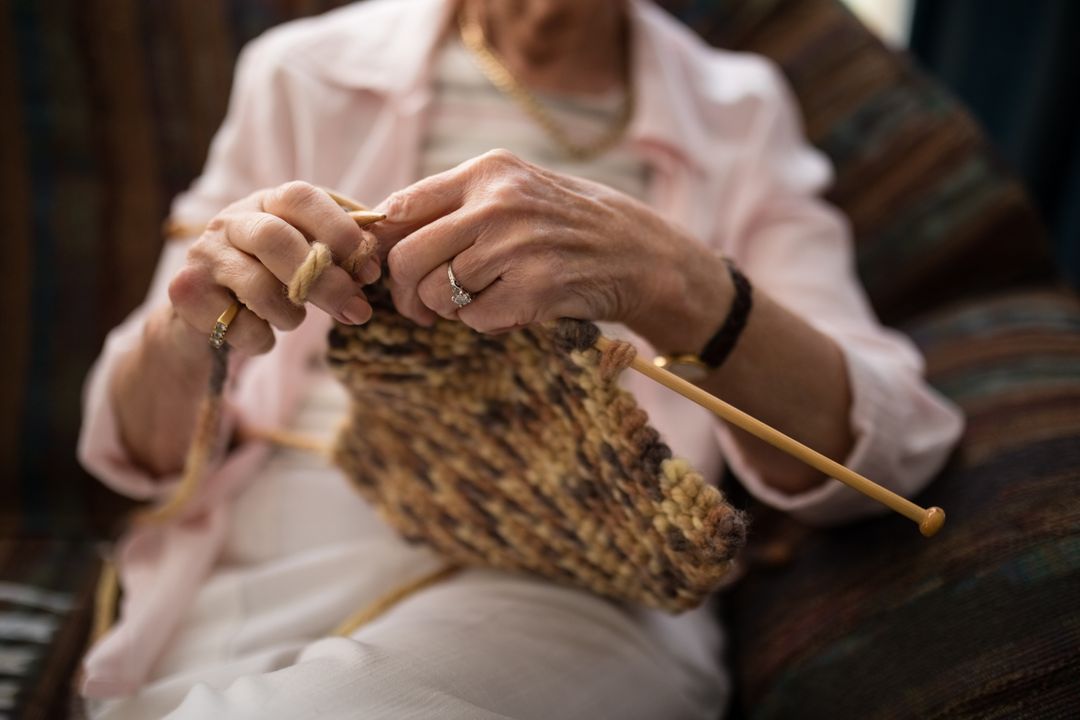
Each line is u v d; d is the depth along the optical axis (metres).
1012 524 0.76
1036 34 1.44
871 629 0.77
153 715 0.73
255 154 0.95
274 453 0.91
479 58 0.97
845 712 0.74
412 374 0.70
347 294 0.60
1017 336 0.98
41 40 1.08
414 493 0.78
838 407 0.79
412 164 0.93
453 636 0.72
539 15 0.91
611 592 0.78
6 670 0.84
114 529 1.06
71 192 1.10
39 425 1.09
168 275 0.92
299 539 0.87
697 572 0.65
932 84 1.17
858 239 1.12
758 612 0.89
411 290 0.62
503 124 0.95
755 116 1.02
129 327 0.90
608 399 0.63
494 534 0.77
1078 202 1.51
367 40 0.97
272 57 0.95
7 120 1.09
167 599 0.81
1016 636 0.69
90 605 0.92
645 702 0.76
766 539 0.96
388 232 0.62
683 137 0.95
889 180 1.13
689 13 1.20
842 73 1.17
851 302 0.96
